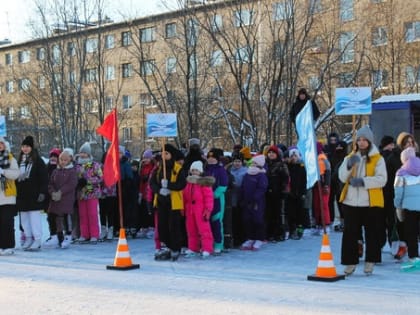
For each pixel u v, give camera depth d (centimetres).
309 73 2916
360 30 2955
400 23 3328
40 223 1242
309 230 1430
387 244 1159
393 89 3084
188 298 752
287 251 1155
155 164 1165
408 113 1703
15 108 4969
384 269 942
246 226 1180
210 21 2831
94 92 3897
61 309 706
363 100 1020
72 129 3541
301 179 1295
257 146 2628
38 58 3800
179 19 2967
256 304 710
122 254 996
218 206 1116
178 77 3142
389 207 1016
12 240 1191
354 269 895
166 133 1098
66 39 3578
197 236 1115
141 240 1373
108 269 994
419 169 920
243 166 1241
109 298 761
